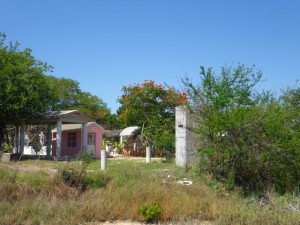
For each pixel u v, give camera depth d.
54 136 33.09
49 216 9.98
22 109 25.78
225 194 13.20
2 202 10.84
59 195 11.90
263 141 13.74
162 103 29.97
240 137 13.84
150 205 10.51
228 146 13.94
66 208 10.49
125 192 11.76
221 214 10.62
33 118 27.83
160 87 30.48
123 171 14.63
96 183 13.16
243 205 11.72
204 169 14.80
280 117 13.70
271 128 13.57
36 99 26.02
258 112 13.77
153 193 11.73
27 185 11.99
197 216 10.70
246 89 14.64
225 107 14.34
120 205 10.86
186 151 17.80
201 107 14.69
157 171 16.02
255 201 12.54
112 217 10.38
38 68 26.66
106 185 13.05
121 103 31.80
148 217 10.15
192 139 16.75
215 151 14.08
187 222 9.98
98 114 55.38
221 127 13.77
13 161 22.38
